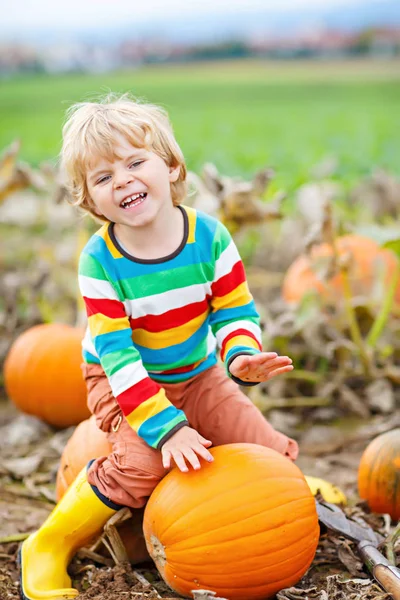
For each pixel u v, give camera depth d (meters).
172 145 3.18
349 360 5.09
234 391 3.38
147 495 3.11
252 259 6.98
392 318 5.53
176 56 28.14
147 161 3.06
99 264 3.12
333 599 2.95
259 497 2.88
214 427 3.33
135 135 3.04
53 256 6.06
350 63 25.55
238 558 2.84
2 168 5.58
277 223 7.05
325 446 4.57
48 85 21.81
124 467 3.10
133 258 3.11
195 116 14.83
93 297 3.11
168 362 3.27
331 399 5.10
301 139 11.43
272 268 6.91
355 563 3.18
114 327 3.10
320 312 5.08
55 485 4.24
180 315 3.18
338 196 6.91
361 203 6.77
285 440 3.32
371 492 3.64
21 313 6.13
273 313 5.69
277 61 27.30
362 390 5.15
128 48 27.89
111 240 3.14
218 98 17.75
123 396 3.05
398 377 5.05
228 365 3.09
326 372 5.20
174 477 2.98
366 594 2.95
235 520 2.85
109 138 3.02
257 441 3.30
